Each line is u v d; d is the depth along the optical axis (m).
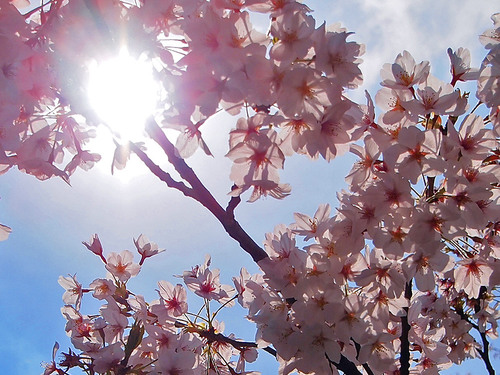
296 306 2.67
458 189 2.66
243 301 3.71
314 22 2.25
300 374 2.93
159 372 3.65
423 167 2.61
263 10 2.37
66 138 2.79
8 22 2.33
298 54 2.23
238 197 2.62
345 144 2.50
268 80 2.27
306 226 3.07
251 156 2.44
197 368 3.89
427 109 2.78
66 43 2.35
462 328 3.97
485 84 2.93
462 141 2.73
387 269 2.80
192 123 2.37
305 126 2.40
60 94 2.43
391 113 2.81
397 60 2.96
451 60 3.11
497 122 2.93
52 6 2.40
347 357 2.93
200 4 2.44
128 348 3.54
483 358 3.99
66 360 3.60
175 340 3.90
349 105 2.32
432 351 3.39
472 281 3.20
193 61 2.32
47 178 2.74
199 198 2.61
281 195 2.54
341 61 2.30
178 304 4.07
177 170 2.60
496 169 2.76
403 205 2.62
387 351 2.79
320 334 2.66
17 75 2.30
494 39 3.27
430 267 2.78
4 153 2.52
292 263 2.74
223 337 3.82
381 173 2.63
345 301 2.73
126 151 2.65
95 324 3.98
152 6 2.41
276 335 2.73
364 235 2.84
